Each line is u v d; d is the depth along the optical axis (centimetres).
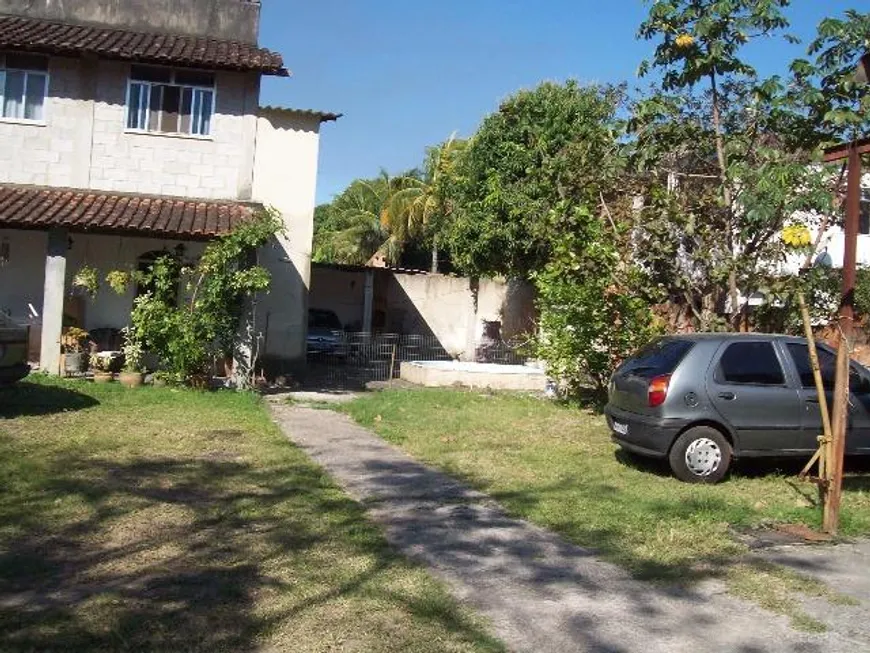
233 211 1616
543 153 2088
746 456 851
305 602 477
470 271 2391
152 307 1425
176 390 1396
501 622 462
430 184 3512
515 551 596
